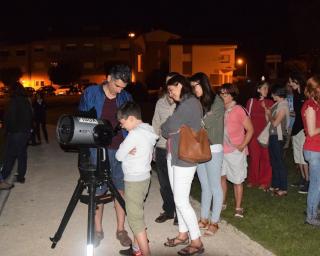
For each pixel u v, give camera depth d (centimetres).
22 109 862
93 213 472
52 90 6038
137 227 497
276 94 760
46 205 738
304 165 783
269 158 791
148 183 504
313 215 624
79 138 458
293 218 656
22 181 895
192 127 501
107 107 553
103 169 488
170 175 529
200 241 536
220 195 587
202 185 603
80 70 6688
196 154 494
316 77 589
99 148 478
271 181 805
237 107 638
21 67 6956
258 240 575
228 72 5034
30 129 882
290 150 1174
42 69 6931
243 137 641
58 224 644
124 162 497
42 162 1126
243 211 683
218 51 5056
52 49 6856
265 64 4169
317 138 599
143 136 492
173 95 512
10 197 789
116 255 541
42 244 572
